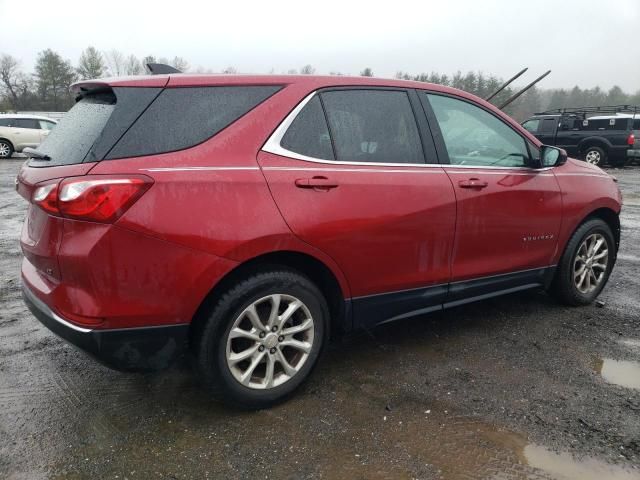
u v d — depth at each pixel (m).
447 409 2.82
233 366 2.66
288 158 2.72
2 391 2.97
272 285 2.67
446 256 3.34
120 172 2.30
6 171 15.66
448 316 4.15
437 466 2.37
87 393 2.96
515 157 3.79
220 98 2.65
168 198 2.37
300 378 2.87
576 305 4.34
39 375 3.15
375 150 3.06
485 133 3.64
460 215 3.33
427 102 3.38
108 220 2.26
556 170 4.01
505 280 3.76
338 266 2.89
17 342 3.61
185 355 2.81
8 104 58.00
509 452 2.47
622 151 16.39
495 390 3.02
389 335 3.78
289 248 2.67
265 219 2.58
